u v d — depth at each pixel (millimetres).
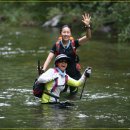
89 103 18688
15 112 16953
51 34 53375
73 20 61812
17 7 80812
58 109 17469
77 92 20906
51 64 29328
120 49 38000
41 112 16953
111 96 20062
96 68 28031
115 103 18672
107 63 30188
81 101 19094
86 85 22641
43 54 35062
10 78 24328
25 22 73875
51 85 18547
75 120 15773
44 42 44312
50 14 69125
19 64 29609
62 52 20812
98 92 20953
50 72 18594
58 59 18797
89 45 41344
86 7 56781
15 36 51375
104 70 27266
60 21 64562
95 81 23703
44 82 18391
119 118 16156
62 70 18859
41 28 63812
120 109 17578
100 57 33219
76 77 21125
